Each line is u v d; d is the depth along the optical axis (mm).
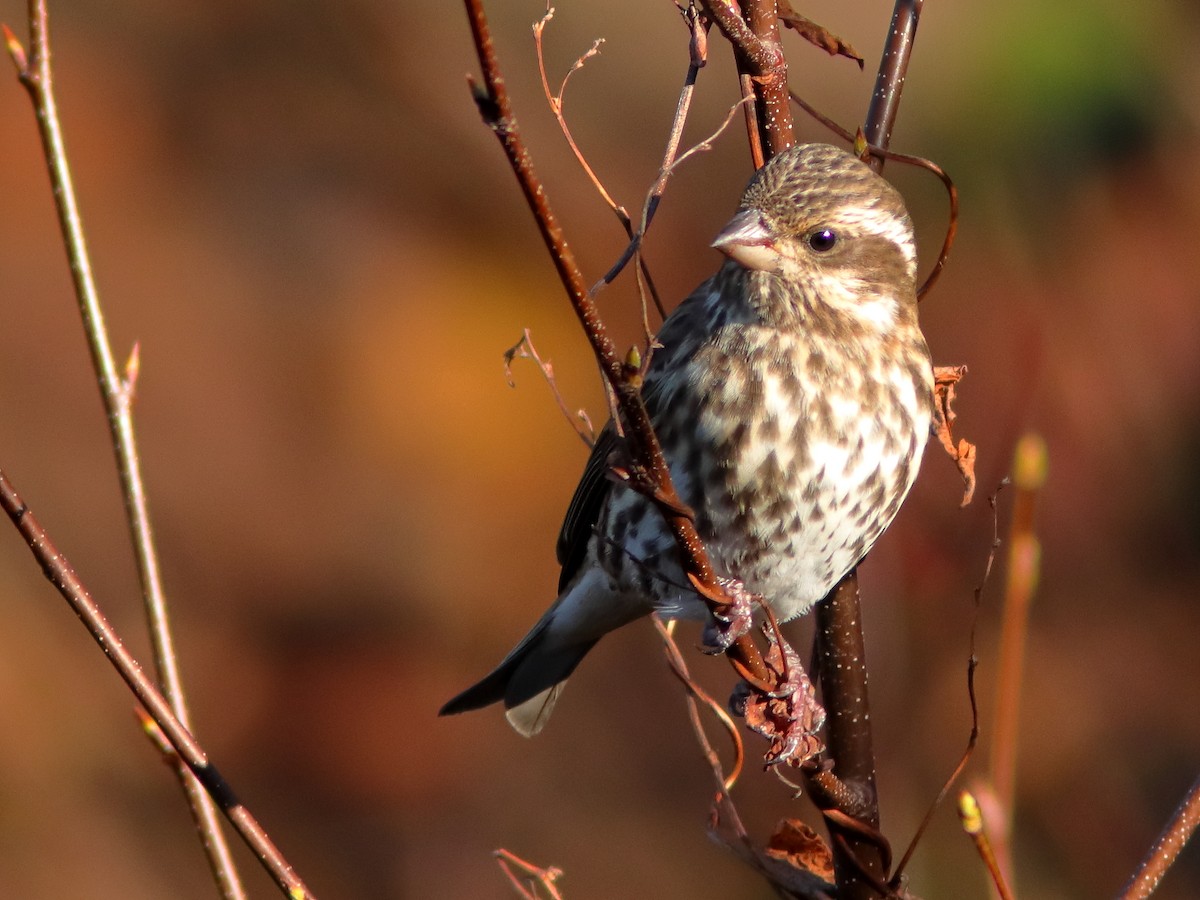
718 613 4930
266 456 14680
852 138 6234
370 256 15672
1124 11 12891
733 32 5930
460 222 15734
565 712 13086
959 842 9648
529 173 4203
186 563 14188
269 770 13266
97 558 14078
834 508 6352
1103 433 12406
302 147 16297
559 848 12469
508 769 12984
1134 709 11953
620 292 14969
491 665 13930
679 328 6578
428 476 14688
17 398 14664
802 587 6457
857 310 6332
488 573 14320
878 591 9734
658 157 15500
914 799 9672
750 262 6215
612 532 6672
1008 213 12852
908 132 13430
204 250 15844
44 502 14148
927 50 13461
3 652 12875
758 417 6309
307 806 13008
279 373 15156
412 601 14141
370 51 16547
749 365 6332
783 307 6305
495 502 14594
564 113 15672
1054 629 12211
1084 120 12852
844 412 6316
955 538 9828
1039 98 12914
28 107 16094
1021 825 11453
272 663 13820
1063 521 12406
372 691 13523
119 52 16594
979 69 13125
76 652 13148
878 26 15375
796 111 15242
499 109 4094
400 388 14922
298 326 15375
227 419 14859
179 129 16375
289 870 5078
